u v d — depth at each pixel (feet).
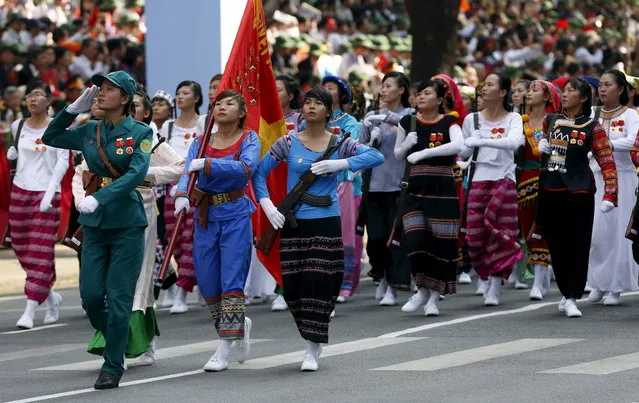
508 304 77.61
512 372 52.49
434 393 48.39
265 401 48.03
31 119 75.61
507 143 74.59
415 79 134.62
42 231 74.74
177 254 78.54
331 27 173.99
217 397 49.26
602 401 45.65
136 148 52.06
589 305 75.97
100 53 136.77
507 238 76.07
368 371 54.24
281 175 60.29
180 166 59.93
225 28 109.70
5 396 51.37
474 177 77.36
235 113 55.77
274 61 153.99
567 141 70.38
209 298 57.11
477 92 84.89
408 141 72.84
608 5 226.38
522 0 214.69
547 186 70.59
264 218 60.39
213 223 55.93
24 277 100.63
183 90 79.61
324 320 55.16
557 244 70.79
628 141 73.41
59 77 131.95
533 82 80.07
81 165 60.39
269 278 81.87
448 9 133.28
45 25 146.72
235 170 54.80
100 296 52.60
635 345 59.00
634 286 74.79
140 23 157.17
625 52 195.00
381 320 71.72
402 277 77.25
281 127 63.41
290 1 172.24
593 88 83.87
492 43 194.59
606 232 74.79
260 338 66.13
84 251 52.95
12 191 75.10
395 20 191.52
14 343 68.64
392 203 79.10
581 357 55.88
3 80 127.24
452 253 72.59
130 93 52.44
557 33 213.87
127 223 52.03
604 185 70.44
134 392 51.08
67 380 55.01
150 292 57.47
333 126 77.46
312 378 53.06
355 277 82.07
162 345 64.90
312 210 55.77
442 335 64.64
